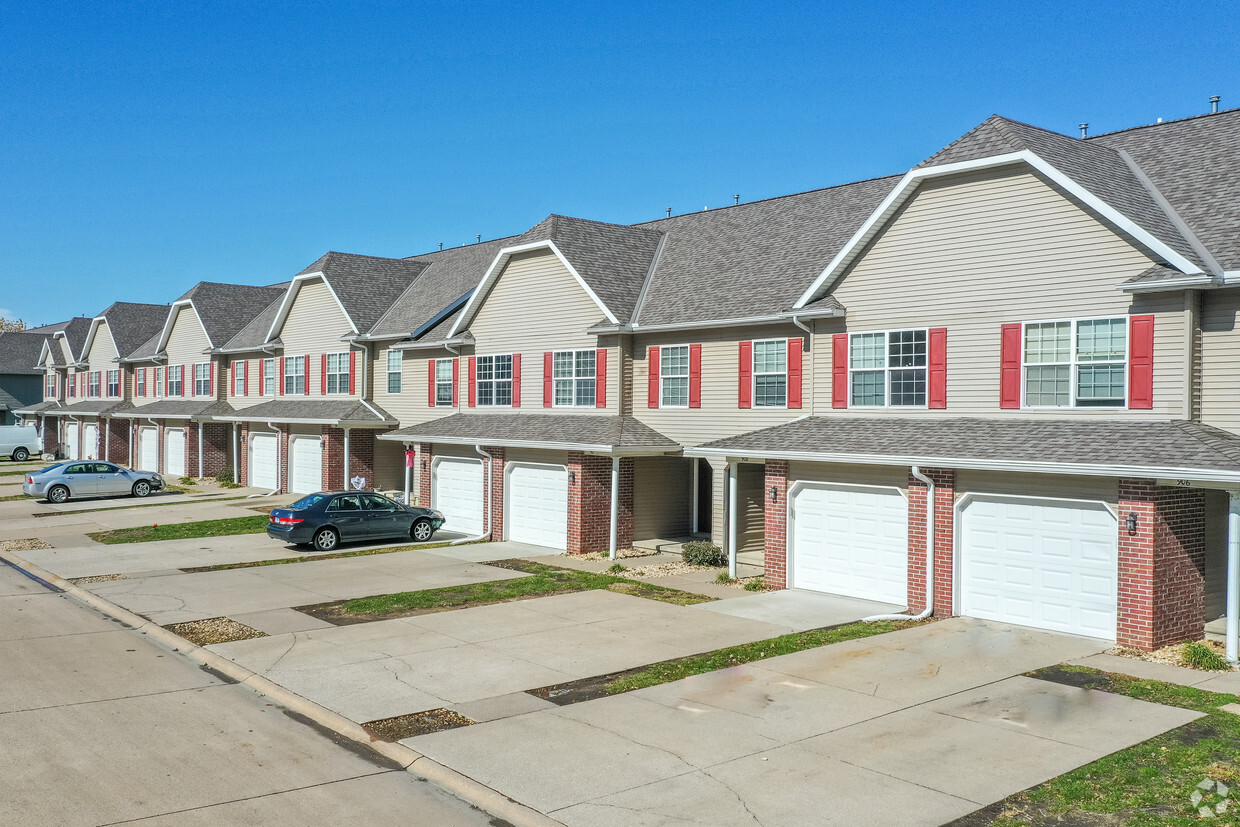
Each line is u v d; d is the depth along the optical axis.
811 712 12.27
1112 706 12.38
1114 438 15.85
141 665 14.83
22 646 15.87
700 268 27.33
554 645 15.84
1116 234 16.58
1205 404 15.98
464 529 30.44
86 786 9.94
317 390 40.38
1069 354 17.19
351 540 27.25
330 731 11.91
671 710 12.41
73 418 63.38
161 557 25.17
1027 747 10.94
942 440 17.86
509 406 29.94
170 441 51.12
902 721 11.89
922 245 19.34
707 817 9.18
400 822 9.24
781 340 23.05
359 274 39.72
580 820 9.14
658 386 26.06
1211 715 11.98
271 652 15.38
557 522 26.70
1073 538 16.12
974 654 14.98
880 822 9.05
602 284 26.98
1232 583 14.32
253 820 9.20
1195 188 18.20
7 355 72.38
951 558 17.59
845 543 19.86
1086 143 19.81
